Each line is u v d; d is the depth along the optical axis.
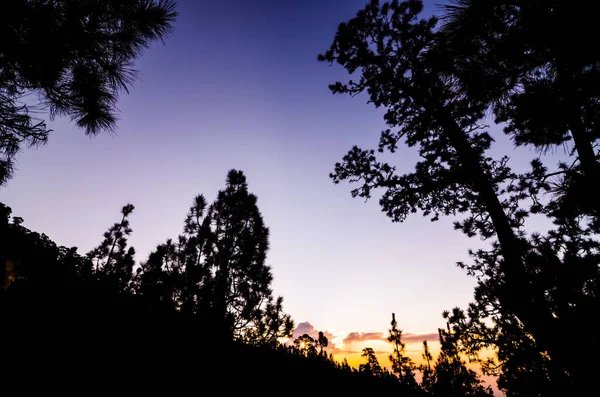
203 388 4.92
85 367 4.18
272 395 5.94
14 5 2.58
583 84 3.39
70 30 2.97
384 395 11.23
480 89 5.23
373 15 9.66
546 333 3.53
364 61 10.34
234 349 7.28
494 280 5.56
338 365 13.80
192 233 10.28
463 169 8.88
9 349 3.95
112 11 3.22
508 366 4.86
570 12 2.80
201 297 7.79
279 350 10.52
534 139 5.02
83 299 6.62
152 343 5.61
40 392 3.34
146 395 4.05
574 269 3.08
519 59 3.79
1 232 7.70
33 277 7.07
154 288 7.78
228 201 10.16
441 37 4.95
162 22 3.52
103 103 3.81
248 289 8.76
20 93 3.42
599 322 2.89
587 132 3.93
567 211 4.59
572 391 3.33
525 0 3.23
